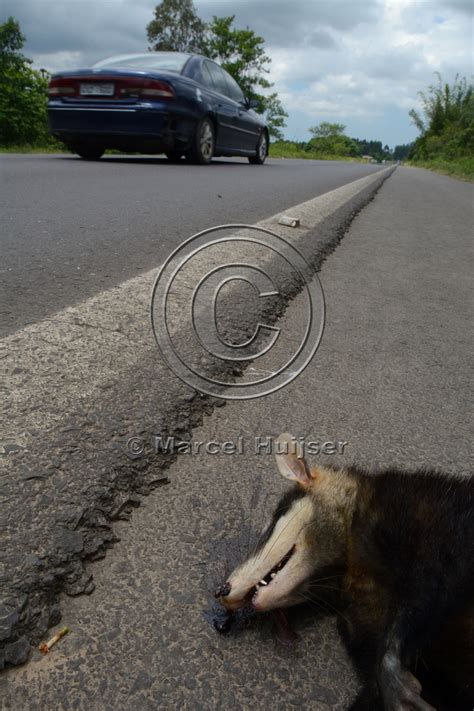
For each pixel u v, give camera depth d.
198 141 12.32
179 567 1.76
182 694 1.41
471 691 1.65
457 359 3.51
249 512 2.04
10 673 1.41
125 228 5.82
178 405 2.59
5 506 1.81
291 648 1.61
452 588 1.67
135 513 1.96
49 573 1.64
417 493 1.92
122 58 12.52
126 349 2.96
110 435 2.25
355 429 2.68
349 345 3.60
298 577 1.82
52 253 4.71
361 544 1.91
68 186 8.34
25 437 2.13
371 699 1.47
